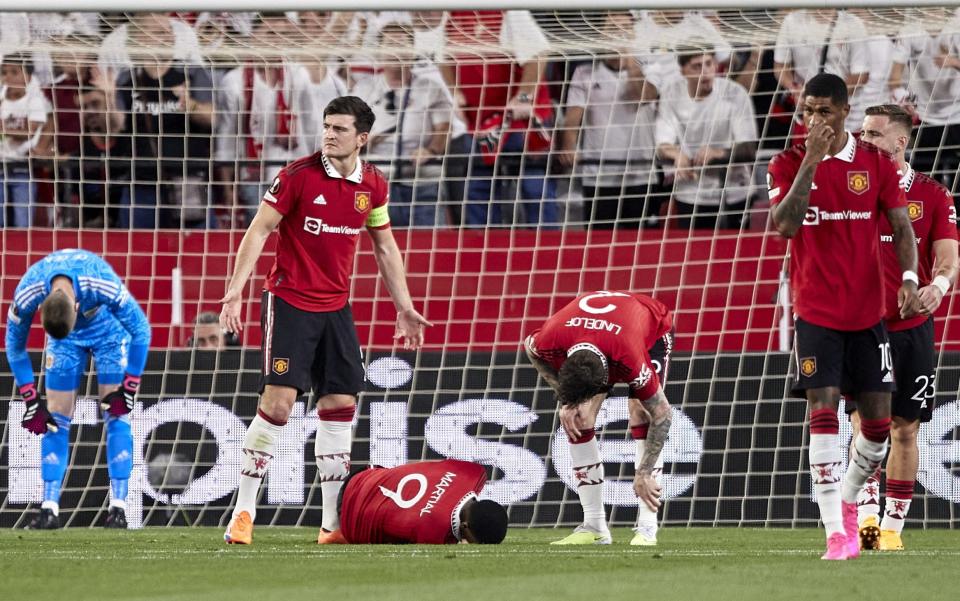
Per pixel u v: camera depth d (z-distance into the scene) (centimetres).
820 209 1747
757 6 2781
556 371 2039
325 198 2130
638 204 3909
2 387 2914
